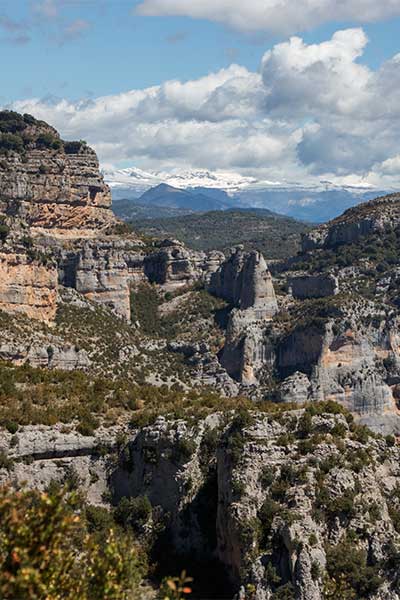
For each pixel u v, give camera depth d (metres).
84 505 98.19
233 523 87.06
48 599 51.44
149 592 88.06
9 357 145.75
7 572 50.47
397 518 90.88
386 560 85.81
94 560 55.22
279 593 81.25
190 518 97.12
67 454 101.00
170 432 100.62
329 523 87.06
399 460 97.75
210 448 100.44
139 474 101.69
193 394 127.00
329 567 83.19
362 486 90.31
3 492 53.59
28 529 51.47
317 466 90.62
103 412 109.75
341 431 96.19
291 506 87.25
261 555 84.31
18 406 106.88
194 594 88.06
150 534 96.94
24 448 99.12
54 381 122.25
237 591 85.12
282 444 92.12
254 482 89.31
